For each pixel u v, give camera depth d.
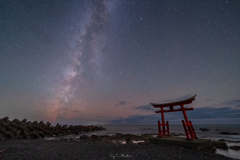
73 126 41.66
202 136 30.62
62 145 12.51
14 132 18.39
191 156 8.93
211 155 9.41
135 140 20.02
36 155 8.24
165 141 13.18
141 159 7.98
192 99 12.23
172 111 14.39
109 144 13.94
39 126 26.66
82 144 13.67
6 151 9.01
